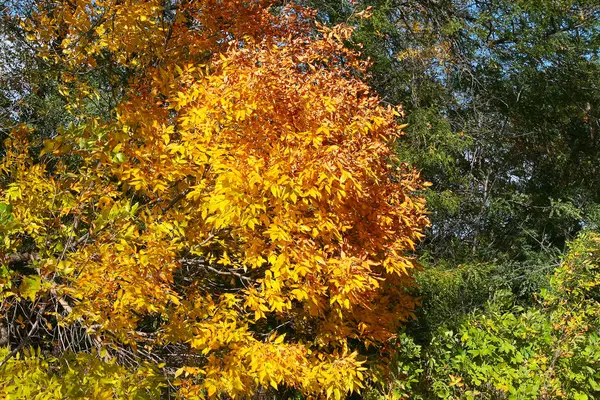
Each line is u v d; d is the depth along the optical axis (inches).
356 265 147.0
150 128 153.9
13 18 211.0
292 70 153.5
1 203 120.3
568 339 210.4
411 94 348.2
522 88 383.9
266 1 228.7
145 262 129.5
